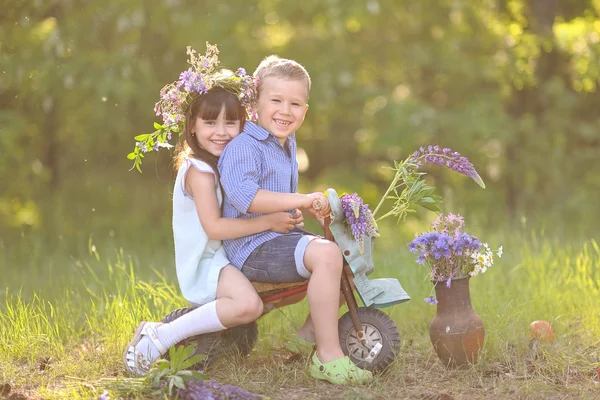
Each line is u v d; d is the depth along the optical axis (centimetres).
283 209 317
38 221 839
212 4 859
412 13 969
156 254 700
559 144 952
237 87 336
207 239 330
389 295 325
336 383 313
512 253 556
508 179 976
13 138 780
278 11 912
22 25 752
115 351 359
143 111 824
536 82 995
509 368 336
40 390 306
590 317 402
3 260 589
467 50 999
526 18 1016
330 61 934
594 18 1051
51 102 756
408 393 304
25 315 378
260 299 322
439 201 339
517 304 416
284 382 318
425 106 944
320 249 316
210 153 336
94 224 832
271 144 334
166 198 888
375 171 1105
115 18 780
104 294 431
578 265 480
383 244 765
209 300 328
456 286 328
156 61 844
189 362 301
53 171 867
